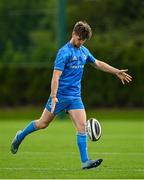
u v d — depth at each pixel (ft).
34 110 233.55
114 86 228.43
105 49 229.45
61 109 88.69
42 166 94.32
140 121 207.51
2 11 224.33
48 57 224.33
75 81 87.97
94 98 229.45
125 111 229.45
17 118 224.12
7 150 117.70
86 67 227.81
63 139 143.95
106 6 244.22
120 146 126.93
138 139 143.43
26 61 227.61
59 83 87.61
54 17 219.20
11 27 224.33
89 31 86.02
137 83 227.81
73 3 248.93
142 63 226.99
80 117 87.35
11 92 233.96
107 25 242.37
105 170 89.15
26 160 102.27
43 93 231.30
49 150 119.03
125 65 227.81
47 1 219.41
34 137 149.69
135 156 108.27
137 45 232.53
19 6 223.10
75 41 86.69
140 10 240.94
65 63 86.58
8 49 227.20
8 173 86.28
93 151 117.08
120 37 236.84
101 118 221.05
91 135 86.12
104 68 92.94
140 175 83.87
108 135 154.92
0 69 231.71
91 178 80.94
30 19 222.48
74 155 110.11
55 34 219.82
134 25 239.50
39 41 223.30
